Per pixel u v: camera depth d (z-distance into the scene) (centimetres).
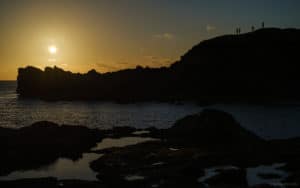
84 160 5281
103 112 15825
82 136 6675
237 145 5688
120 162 4812
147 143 6000
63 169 4781
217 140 6112
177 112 15388
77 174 4534
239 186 3731
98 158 5206
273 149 5300
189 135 6450
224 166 4475
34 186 3875
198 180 3972
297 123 11062
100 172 4488
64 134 6569
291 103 18512
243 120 11881
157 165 4550
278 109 15862
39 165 4956
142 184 3856
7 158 5094
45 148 5656
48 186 3869
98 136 7112
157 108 17562
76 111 16350
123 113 15225
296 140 5966
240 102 19150
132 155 5109
